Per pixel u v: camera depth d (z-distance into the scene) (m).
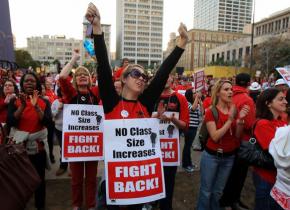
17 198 3.08
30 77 4.50
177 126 4.39
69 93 4.75
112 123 2.84
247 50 78.31
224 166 4.25
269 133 3.40
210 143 4.21
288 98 3.87
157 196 2.89
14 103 4.48
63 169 6.53
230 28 136.00
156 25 114.00
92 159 4.71
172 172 4.47
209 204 4.30
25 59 67.62
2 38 18.47
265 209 3.53
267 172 3.48
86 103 4.79
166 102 4.42
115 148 2.82
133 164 2.83
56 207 5.02
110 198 2.78
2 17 18.48
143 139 2.89
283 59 43.59
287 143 2.82
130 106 2.93
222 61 74.25
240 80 4.96
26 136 4.33
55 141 9.02
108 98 2.90
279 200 2.94
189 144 6.80
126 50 113.00
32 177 3.30
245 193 5.79
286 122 3.56
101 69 2.88
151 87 3.10
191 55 124.00
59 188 5.78
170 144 4.42
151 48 114.69
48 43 135.12
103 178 3.25
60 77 4.62
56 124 6.65
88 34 2.91
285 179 2.87
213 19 138.88
